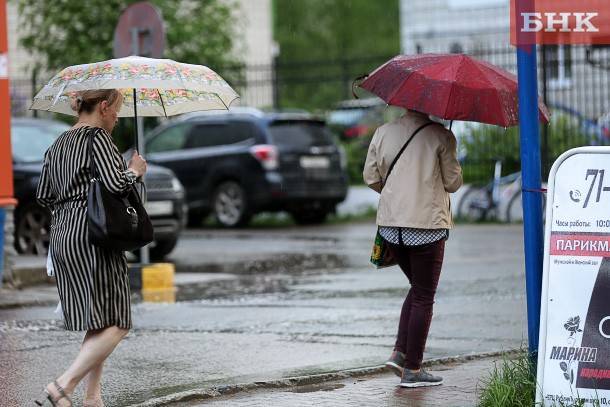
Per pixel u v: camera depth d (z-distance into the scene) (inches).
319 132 2393.0
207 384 796.6
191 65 692.1
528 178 666.8
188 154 2396.7
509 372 690.8
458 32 2987.2
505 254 1712.6
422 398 740.0
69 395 653.3
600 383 608.7
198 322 1098.7
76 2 2549.2
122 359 903.1
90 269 646.5
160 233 1731.1
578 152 624.1
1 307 1206.9
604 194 617.3
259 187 2305.6
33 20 2608.3
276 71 2856.8
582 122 2370.8
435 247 771.4
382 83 758.5
